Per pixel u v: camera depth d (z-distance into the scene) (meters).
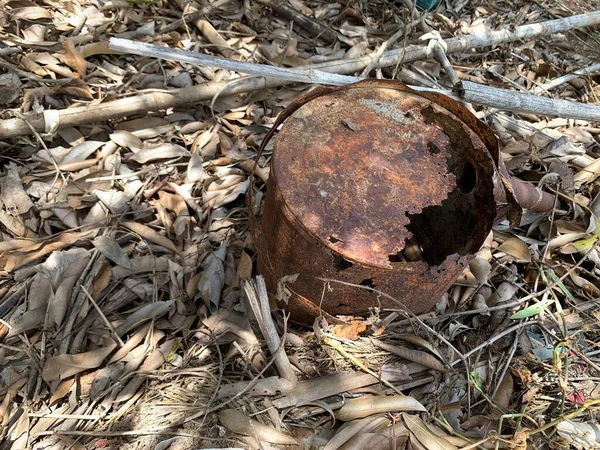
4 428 0.36
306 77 0.52
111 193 0.48
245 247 0.47
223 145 0.54
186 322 0.42
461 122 0.36
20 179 0.48
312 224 0.32
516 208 0.35
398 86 0.39
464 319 0.46
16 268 0.43
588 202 0.54
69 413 0.37
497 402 0.41
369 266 0.32
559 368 0.40
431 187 0.34
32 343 0.40
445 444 0.37
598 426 0.40
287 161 0.34
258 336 0.42
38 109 0.51
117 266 0.44
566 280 0.49
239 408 0.38
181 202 0.49
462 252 0.38
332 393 0.39
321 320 0.40
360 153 0.35
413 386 0.41
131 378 0.39
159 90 0.55
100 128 0.53
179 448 0.36
